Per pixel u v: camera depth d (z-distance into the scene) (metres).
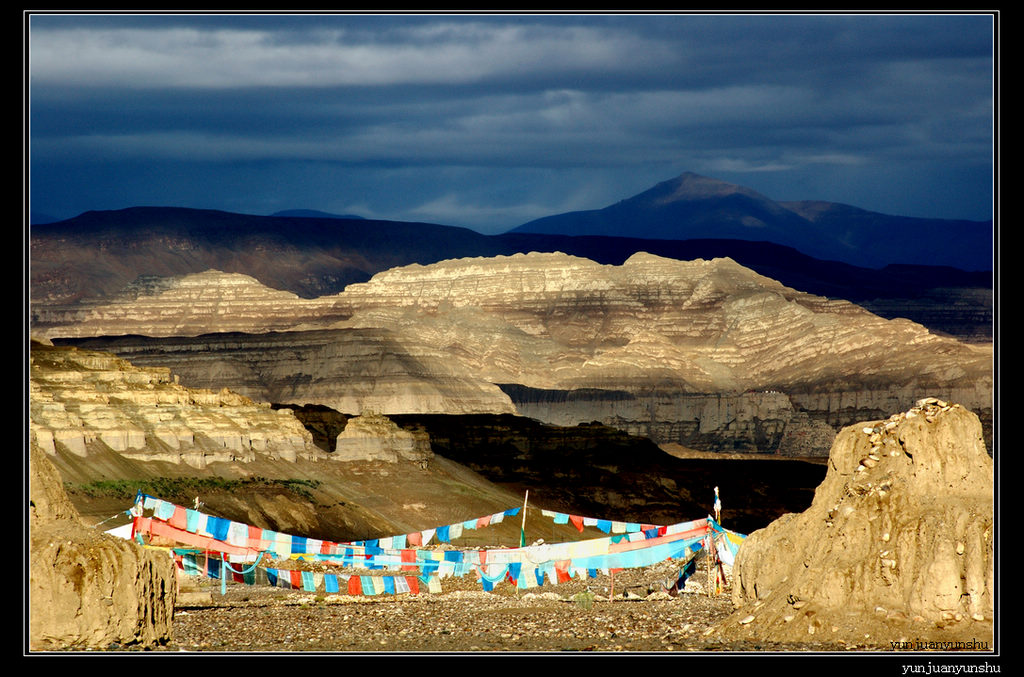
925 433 54.12
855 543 53.84
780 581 58.03
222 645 56.47
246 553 82.69
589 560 81.81
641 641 56.38
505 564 82.94
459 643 58.44
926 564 51.59
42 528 51.88
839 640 51.50
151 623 53.34
